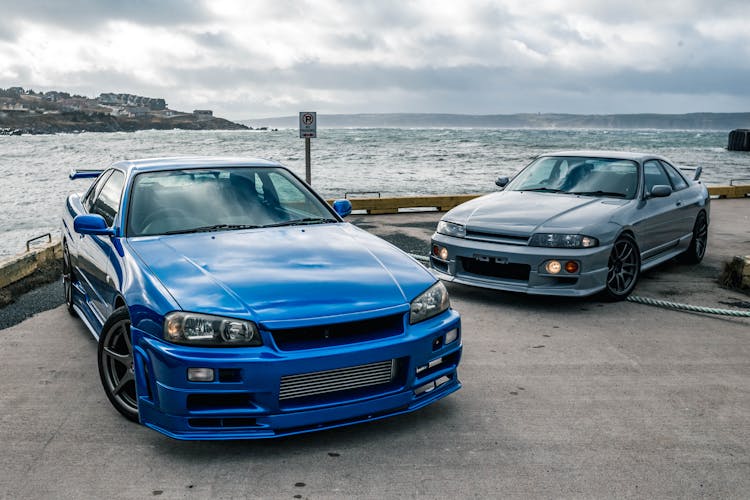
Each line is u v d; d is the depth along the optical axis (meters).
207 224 3.69
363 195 19.84
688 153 58.28
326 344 2.69
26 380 3.68
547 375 3.80
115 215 3.77
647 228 5.90
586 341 4.47
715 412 3.28
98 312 3.94
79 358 4.06
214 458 2.76
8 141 132.38
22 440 2.92
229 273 2.94
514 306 5.43
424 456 2.78
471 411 3.27
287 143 88.69
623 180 6.14
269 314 2.64
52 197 22.92
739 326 4.86
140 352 2.77
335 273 3.02
